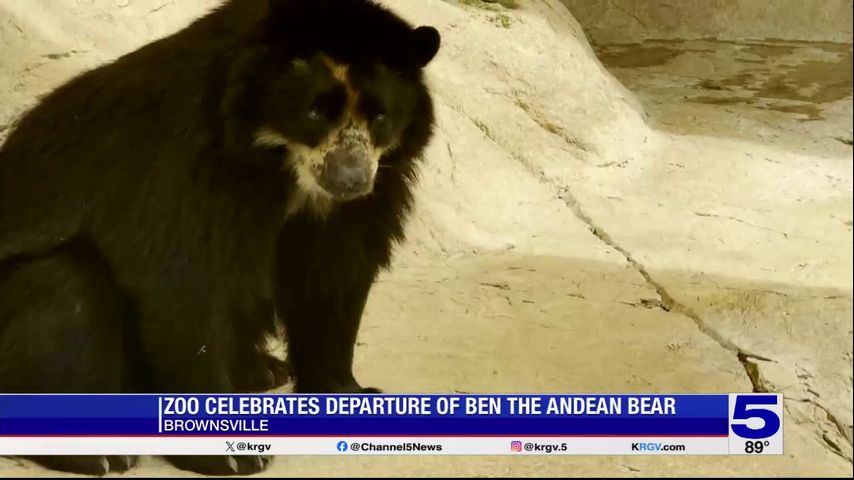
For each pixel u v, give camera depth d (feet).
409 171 27.61
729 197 51.03
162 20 44.09
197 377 25.38
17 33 40.60
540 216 47.26
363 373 31.94
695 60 79.51
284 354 35.17
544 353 34.09
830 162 56.59
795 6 88.17
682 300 39.04
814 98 68.95
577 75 53.98
